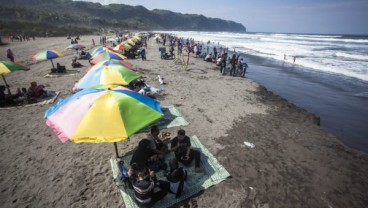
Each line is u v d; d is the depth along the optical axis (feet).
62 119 13.88
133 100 14.98
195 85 47.16
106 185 17.44
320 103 42.57
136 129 13.37
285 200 16.65
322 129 29.71
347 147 25.25
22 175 18.54
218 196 16.52
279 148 23.93
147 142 17.26
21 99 34.22
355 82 58.44
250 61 91.71
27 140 23.91
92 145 23.12
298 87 53.36
